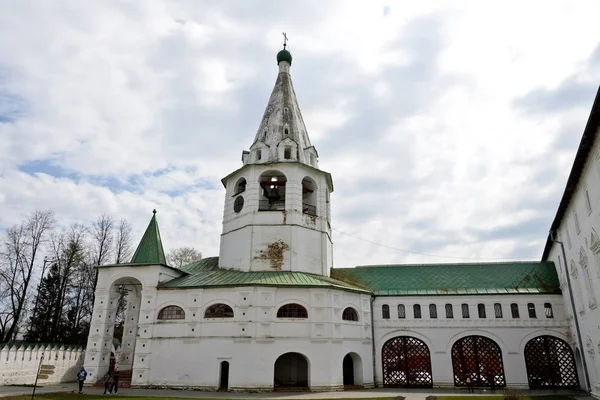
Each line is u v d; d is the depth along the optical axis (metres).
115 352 46.38
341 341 34.53
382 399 27.50
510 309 38.62
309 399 27.66
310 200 43.62
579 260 28.94
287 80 49.34
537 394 32.34
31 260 50.41
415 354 38.53
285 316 34.00
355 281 42.50
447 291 39.94
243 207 41.09
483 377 37.09
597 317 26.59
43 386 35.41
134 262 37.66
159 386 33.41
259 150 43.97
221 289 34.72
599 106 18.66
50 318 52.94
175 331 34.53
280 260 38.72
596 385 29.34
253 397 28.72
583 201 25.77
